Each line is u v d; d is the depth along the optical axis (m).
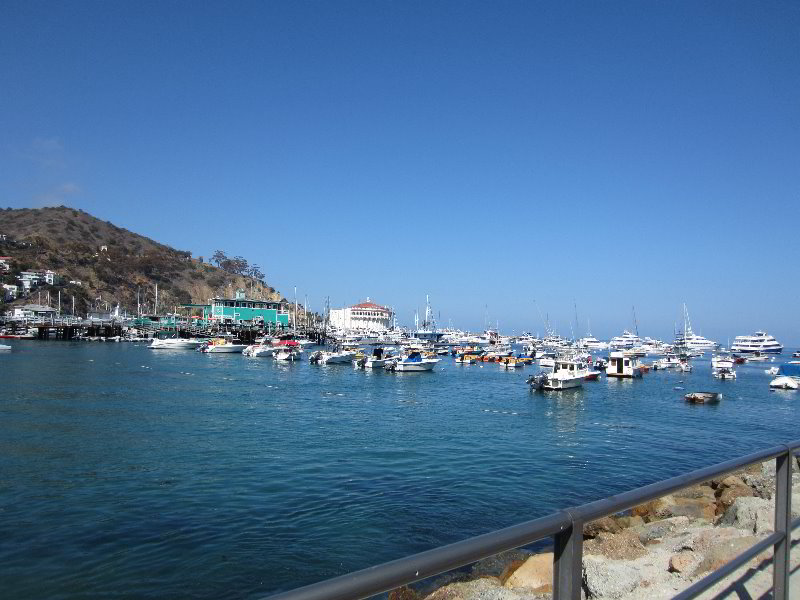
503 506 19.11
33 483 20.94
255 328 156.50
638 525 14.86
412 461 25.48
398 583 1.98
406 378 77.62
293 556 14.63
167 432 31.78
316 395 54.28
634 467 25.75
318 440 30.30
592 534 13.71
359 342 161.50
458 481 22.11
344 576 1.89
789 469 4.37
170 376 68.50
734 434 36.56
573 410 47.41
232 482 21.31
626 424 39.88
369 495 19.91
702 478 3.41
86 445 27.83
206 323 167.25
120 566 13.90
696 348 170.38
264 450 27.30
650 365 107.69
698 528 12.57
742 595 4.71
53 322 154.00
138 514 17.59
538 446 30.33
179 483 21.11
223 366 88.69
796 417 45.69
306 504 18.75
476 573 10.70
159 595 12.56
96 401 44.19
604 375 85.31
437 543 15.72
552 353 113.56
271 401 47.94
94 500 18.95
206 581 13.20
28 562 14.05
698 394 54.88
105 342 149.38
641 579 7.70
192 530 16.27
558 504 19.53
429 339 182.62
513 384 71.06
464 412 44.62
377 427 35.50
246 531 16.27
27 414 37.28
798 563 5.30
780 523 4.36
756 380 83.25
